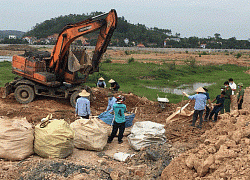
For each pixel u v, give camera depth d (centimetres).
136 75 3109
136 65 4412
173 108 1283
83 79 1307
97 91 1473
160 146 683
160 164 600
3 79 2312
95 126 717
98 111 1211
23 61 1197
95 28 1096
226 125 645
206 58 7075
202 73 3728
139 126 788
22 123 640
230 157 468
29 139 609
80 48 1233
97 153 689
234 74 3588
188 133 810
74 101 1221
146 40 19225
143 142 716
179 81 2823
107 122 845
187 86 2488
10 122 617
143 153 661
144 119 1099
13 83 1266
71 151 652
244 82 2641
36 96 1329
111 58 6294
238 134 531
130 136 756
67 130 634
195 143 708
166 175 527
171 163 548
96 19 1098
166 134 819
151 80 2822
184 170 507
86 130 703
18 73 1218
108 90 1535
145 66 4222
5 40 15512
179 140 765
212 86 2338
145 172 571
